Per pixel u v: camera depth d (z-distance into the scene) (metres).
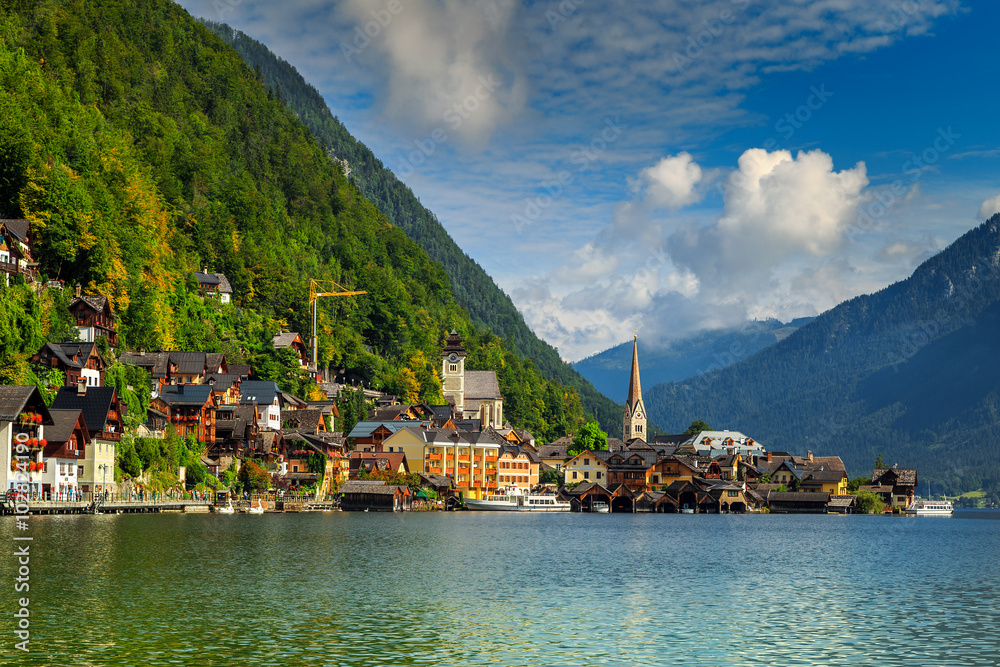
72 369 138.62
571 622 57.56
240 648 48.69
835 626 57.66
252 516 154.75
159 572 72.75
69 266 167.50
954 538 145.12
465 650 49.53
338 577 74.75
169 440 157.12
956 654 50.12
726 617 60.34
